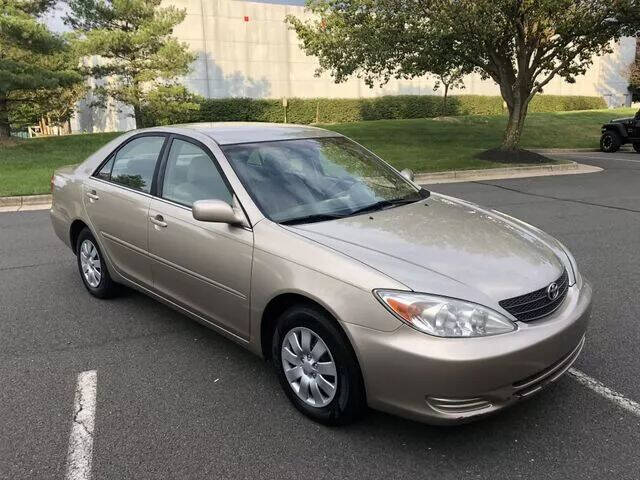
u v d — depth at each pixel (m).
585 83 40.66
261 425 3.19
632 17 13.85
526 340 2.77
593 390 3.49
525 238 3.54
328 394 3.09
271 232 3.34
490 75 17.38
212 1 31.30
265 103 32.06
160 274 4.17
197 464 2.86
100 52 21.30
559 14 13.48
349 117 34.34
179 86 23.19
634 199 10.15
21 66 16.83
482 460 2.86
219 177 3.78
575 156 18.45
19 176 12.56
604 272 5.80
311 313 3.07
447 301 2.75
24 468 2.84
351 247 3.12
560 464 2.82
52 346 4.21
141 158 4.53
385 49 14.73
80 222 5.14
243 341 3.57
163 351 4.12
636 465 2.80
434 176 13.56
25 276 5.88
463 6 13.25
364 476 2.76
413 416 2.79
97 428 3.17
